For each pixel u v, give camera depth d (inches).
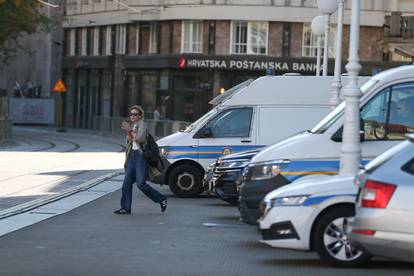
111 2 5821.9
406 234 866.8
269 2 5036.9
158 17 5349.4
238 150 1888.5
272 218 1058.1
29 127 6387.8
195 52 5187.0
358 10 1300.4
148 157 1568.7
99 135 5324.8
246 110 1894.7
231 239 1295.5
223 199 1678.2
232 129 1899.6
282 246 1055.6
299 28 5054.1
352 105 1229.1
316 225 1050.1
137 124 1574.8
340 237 1048.2
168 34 5315.0
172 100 5280.5
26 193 1902.1
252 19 5054.1
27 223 1425.9
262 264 1080.2
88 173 2482.8
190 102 5246.1
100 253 1145.4
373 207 879.1
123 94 5684.1
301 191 1054.4
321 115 1875.0
